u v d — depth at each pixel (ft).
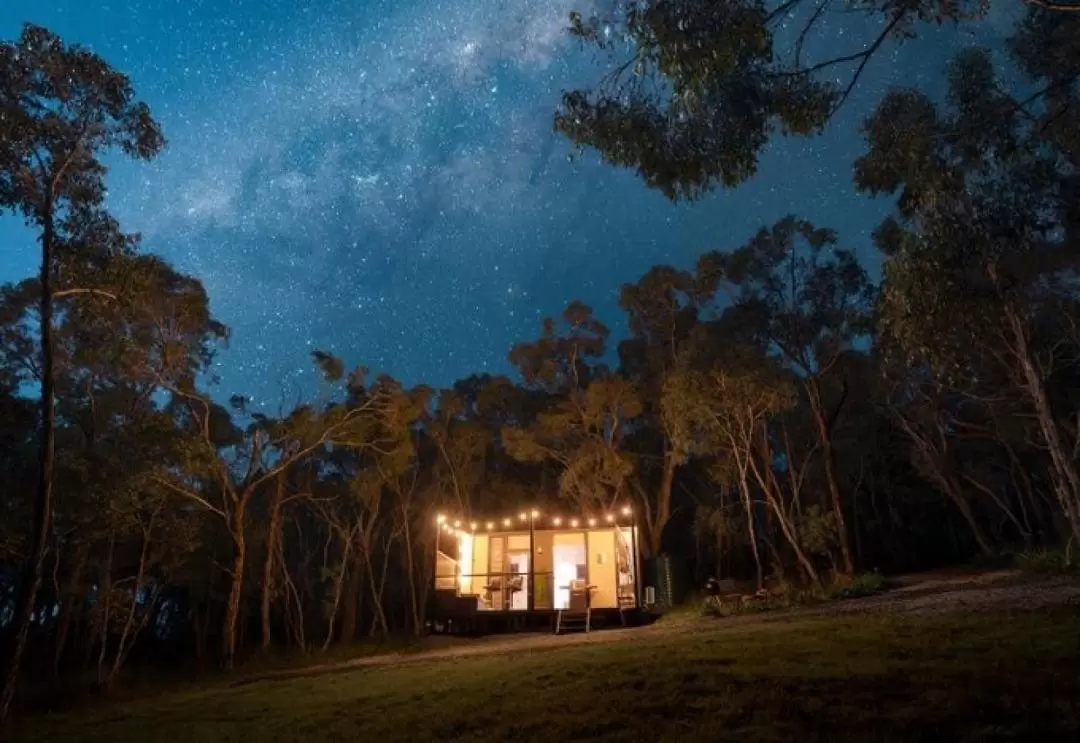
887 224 59.52
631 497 130.72
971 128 33.17
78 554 100.99
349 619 127.03
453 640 95.20
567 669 46.16
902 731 26.78
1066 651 35.96
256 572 138.00
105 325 89.92
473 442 133.59
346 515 134.92
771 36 27.91
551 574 98.89
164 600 163.53
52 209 59.98
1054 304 82.84
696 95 27.22
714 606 87.04
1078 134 35.29
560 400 135.64
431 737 34.58
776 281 106.11
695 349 106.11
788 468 127.24
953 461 142.92
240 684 73.56
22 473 84.74
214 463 90.84
